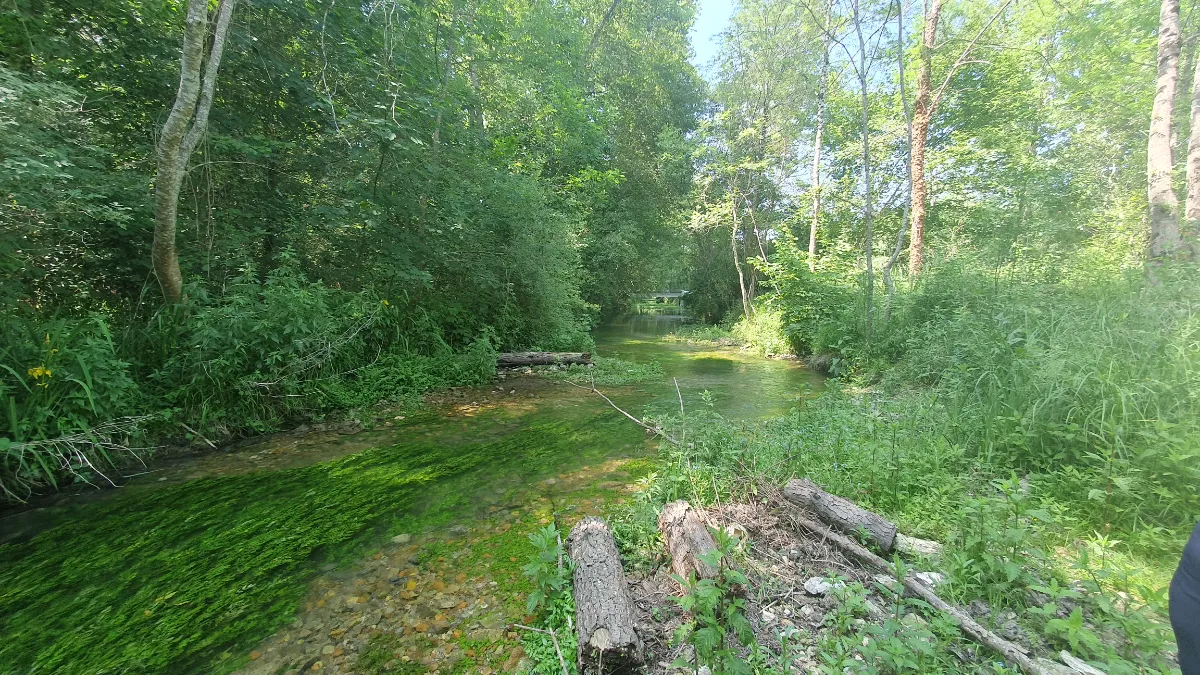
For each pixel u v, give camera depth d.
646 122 21.36
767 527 3.17
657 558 2.92
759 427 5.70
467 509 3.80
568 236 11.98
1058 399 3.72
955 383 5.16
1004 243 8.61
